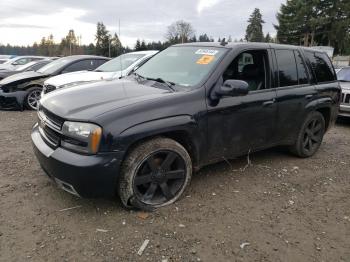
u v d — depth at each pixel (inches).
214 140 161.0
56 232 128.6
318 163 215.6
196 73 164.7
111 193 135.4
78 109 135.3
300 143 212.8
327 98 220.7
